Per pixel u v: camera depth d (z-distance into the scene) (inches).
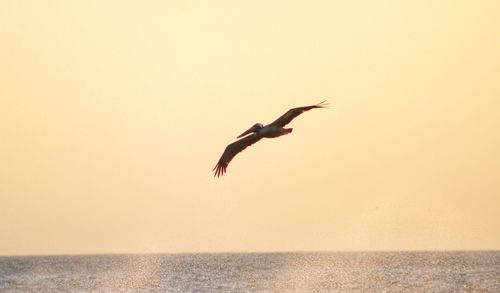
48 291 2906.0
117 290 2844.5
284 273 3604.8
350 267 4074.8
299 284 2871.6
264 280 3093.0
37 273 4200.3
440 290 2573.8
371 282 2871.6
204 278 3302.2
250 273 3668.8
